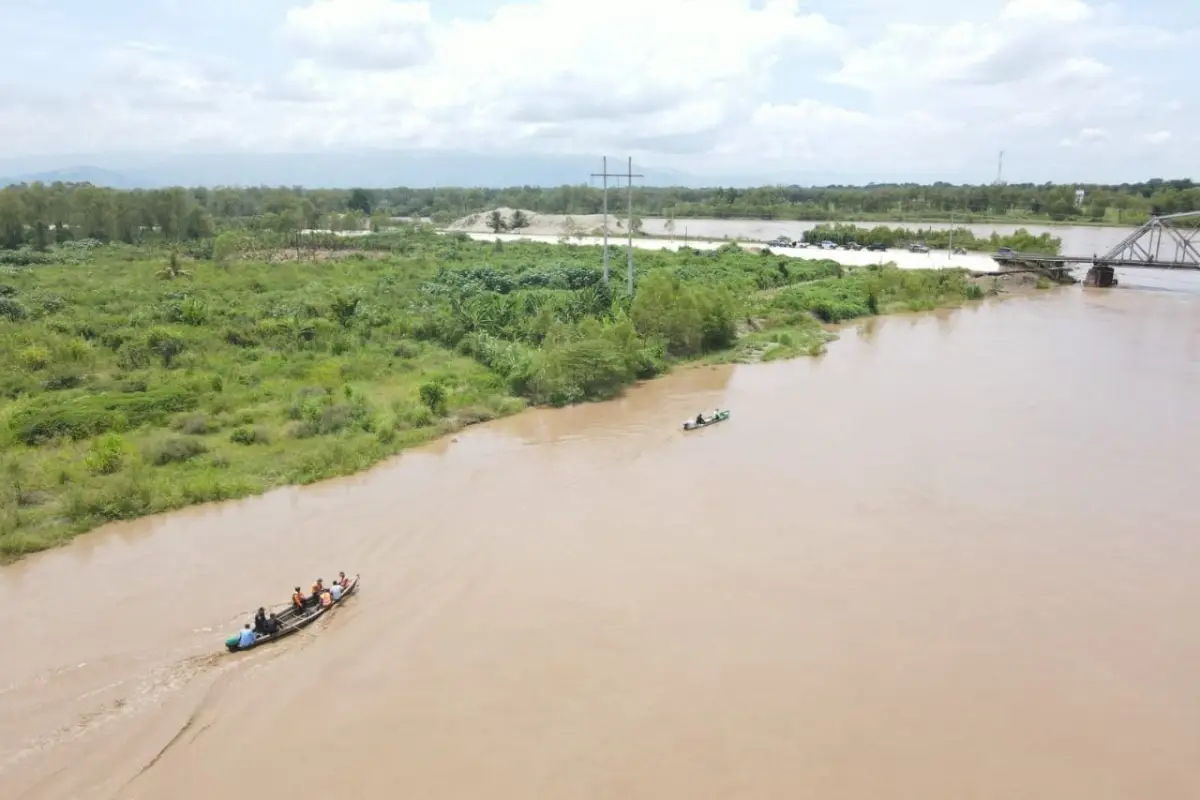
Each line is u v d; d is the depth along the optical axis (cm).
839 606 2828
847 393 5506
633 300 6938
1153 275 11912
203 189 19750
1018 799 1989
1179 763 2111
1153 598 2889
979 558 3164
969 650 2580
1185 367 6181
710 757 2120
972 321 8300
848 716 2278
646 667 2494
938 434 4606
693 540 3319
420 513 3578
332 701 2355
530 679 2442
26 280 8300
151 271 9244
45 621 2725
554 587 2959
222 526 3441
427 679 2445
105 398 4656
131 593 2903
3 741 2170
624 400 5406
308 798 1997
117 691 2381
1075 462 4159
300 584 2983
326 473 3972
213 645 2611
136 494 3544
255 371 5409
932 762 2106
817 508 3616
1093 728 2239
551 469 4109
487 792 2011
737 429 4728
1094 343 7131
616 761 2108
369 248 12438
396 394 5147
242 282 8594
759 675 2453
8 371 5088
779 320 7712
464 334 6400
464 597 2895
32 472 3728
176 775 2069
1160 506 3628
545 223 18675
